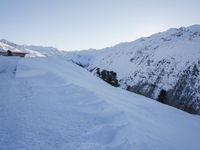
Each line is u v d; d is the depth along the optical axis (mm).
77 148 7398
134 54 183750
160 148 8859
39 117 9430
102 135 8766
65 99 12141
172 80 109438
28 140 7566
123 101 16234
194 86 96688
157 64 137875
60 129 8656
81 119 9906
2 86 13312
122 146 8055
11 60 21328
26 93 12328
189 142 11164
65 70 22750
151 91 108688
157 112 16188
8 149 6906
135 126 10141
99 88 18641
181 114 19109
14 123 8617
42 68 17875
